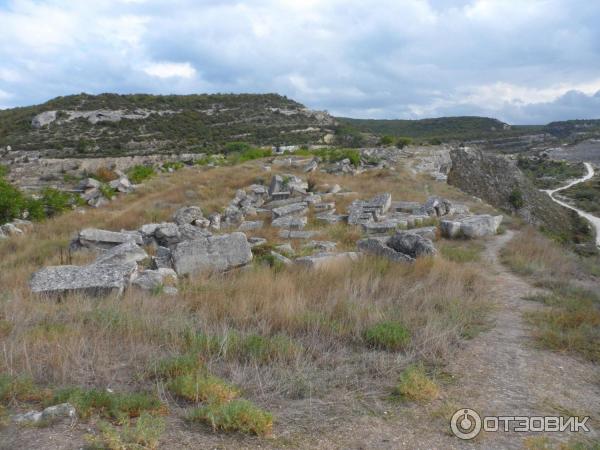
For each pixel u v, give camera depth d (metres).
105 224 19.70
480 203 23.17
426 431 4.28
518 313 7.95
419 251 11.64
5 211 21.42
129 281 9.34
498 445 4.09
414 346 6.20
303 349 6.12
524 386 5.25
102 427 4.12
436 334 6.39
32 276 9.34
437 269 10.06
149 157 58.25
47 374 5.37
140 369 5.55
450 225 15.27
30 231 19.44
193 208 18.23
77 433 4.11
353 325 6.96
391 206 20.00
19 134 74.75
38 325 6.88
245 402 4.46
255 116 99.75
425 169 36.25
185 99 103.94
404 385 4.95
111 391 4.91
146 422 4.12
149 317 7.06
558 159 105.62
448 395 4.99
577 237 40.72
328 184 25.05
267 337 6.57
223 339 6.05
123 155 63.25
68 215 22.45
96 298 8.66
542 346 6.41
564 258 12.48
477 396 4.98
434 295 8.45
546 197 48.69
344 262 10.70
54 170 46.62
